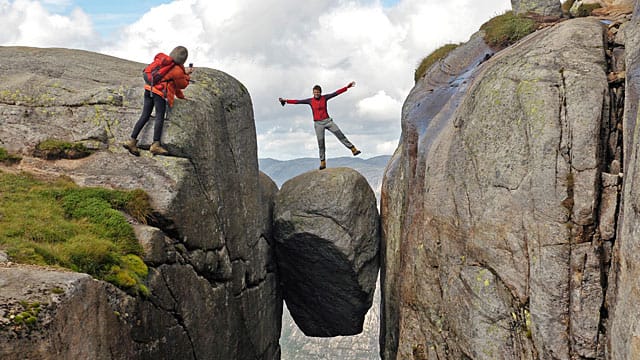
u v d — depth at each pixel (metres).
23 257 9.37
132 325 10.46
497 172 12.30
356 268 22.05
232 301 17.27
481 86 13.64
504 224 11.98
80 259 10.16
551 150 11.26
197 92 16.84
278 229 22.42
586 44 12.28
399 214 19.22
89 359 8.48
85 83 17.11
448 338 13.80
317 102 22.50
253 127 20.91
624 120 10.56
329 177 22.41
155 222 13.34
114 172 14.12
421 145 17.25
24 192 12.66
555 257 10.88
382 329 22.58
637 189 8.84
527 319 11.38
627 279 9.01
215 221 15.93
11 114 15.39
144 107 14.56
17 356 6.94
